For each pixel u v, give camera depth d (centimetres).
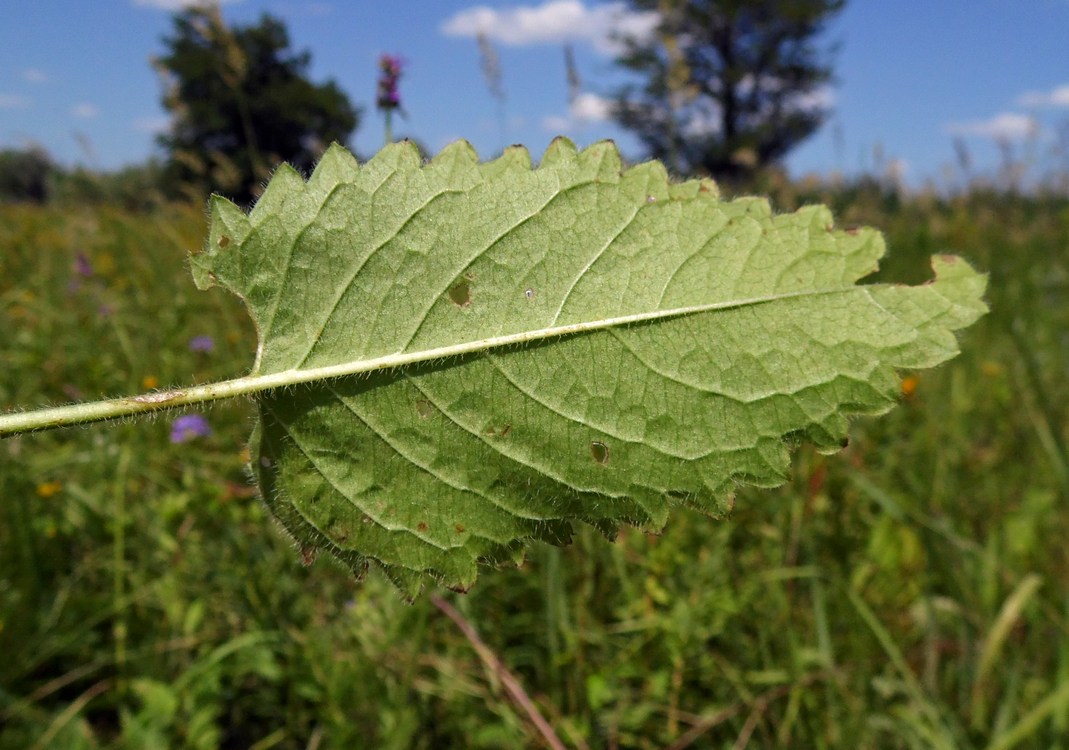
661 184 10
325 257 10
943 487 36
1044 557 32
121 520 30
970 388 47
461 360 10
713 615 28
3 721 26
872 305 10
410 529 10
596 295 10
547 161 10
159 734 24
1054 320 61
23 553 29
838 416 10
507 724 25
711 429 10
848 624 28
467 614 28
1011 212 115
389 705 26
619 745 26
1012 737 23
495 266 10
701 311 10
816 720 26
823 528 31
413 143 10
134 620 30
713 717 26
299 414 10
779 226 10
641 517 10
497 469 10
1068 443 40
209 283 10
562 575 29
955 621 30
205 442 39
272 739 26
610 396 10
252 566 30
